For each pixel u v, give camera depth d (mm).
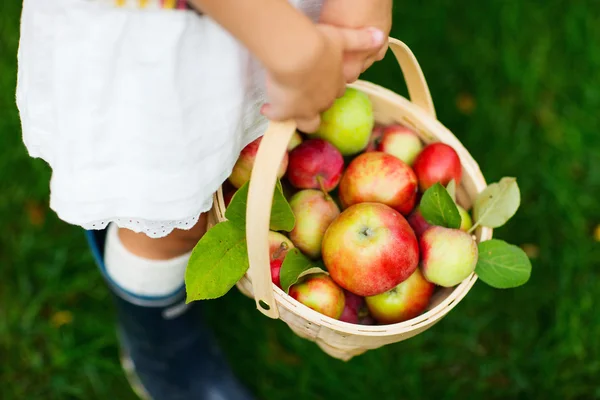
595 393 1448
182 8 757
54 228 1575
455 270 994
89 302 1528
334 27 814
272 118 791
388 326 927
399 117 1175
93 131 831
